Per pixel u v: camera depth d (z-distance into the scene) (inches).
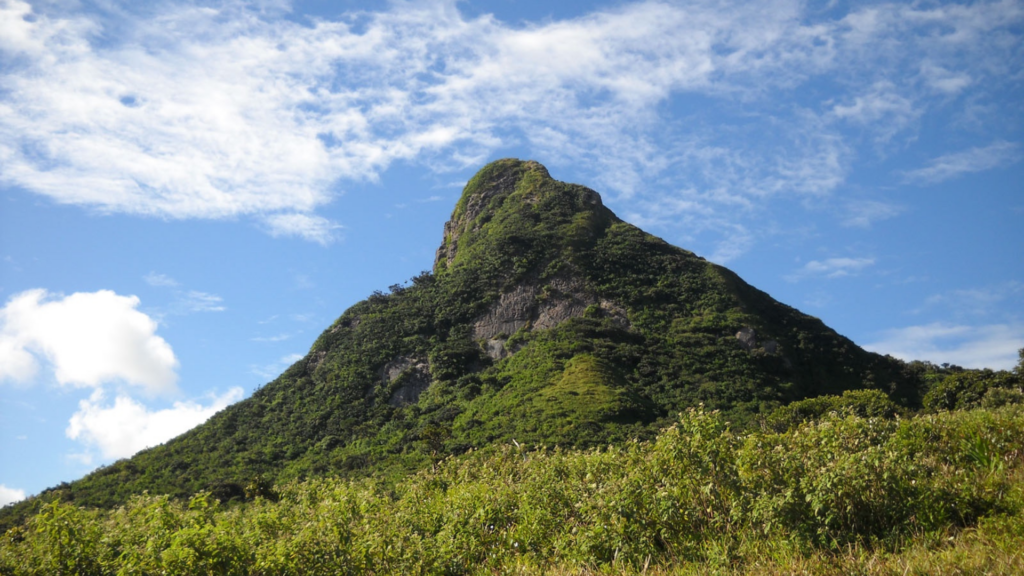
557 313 3444.9
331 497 586.9
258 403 3326.8
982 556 311.1
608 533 426.9
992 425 485.7
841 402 1913.1
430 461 2239.2
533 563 444.1
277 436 2987.2
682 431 458.9
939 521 367.9
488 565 465.4
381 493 729.0
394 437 2748.5
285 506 629.0
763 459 438.9
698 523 420.8
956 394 1892.2
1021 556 302.8
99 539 463.2
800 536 370.6
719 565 359.6
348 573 436.1
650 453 508.1
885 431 484.7
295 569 430.0
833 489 385.4
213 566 421.7
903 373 3213.6
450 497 617.6
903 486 387.2
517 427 2442.2
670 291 3565.5
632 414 2471.7
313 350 3641.7
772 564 346.6
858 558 339.0
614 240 3988.7
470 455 863.1
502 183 4739.2
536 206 4335.6
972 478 407.8
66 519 461.4
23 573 431.2
